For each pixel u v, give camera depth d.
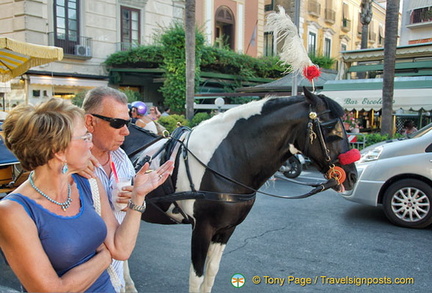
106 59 17.33
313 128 2.81
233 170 2.81
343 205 6.86
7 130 1.50
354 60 15.01
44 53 6.58
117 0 17.39
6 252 1.40
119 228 1.78
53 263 1.48
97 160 2.11
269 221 5.85
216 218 2.76
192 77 13.34
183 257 4.39
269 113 2.88
